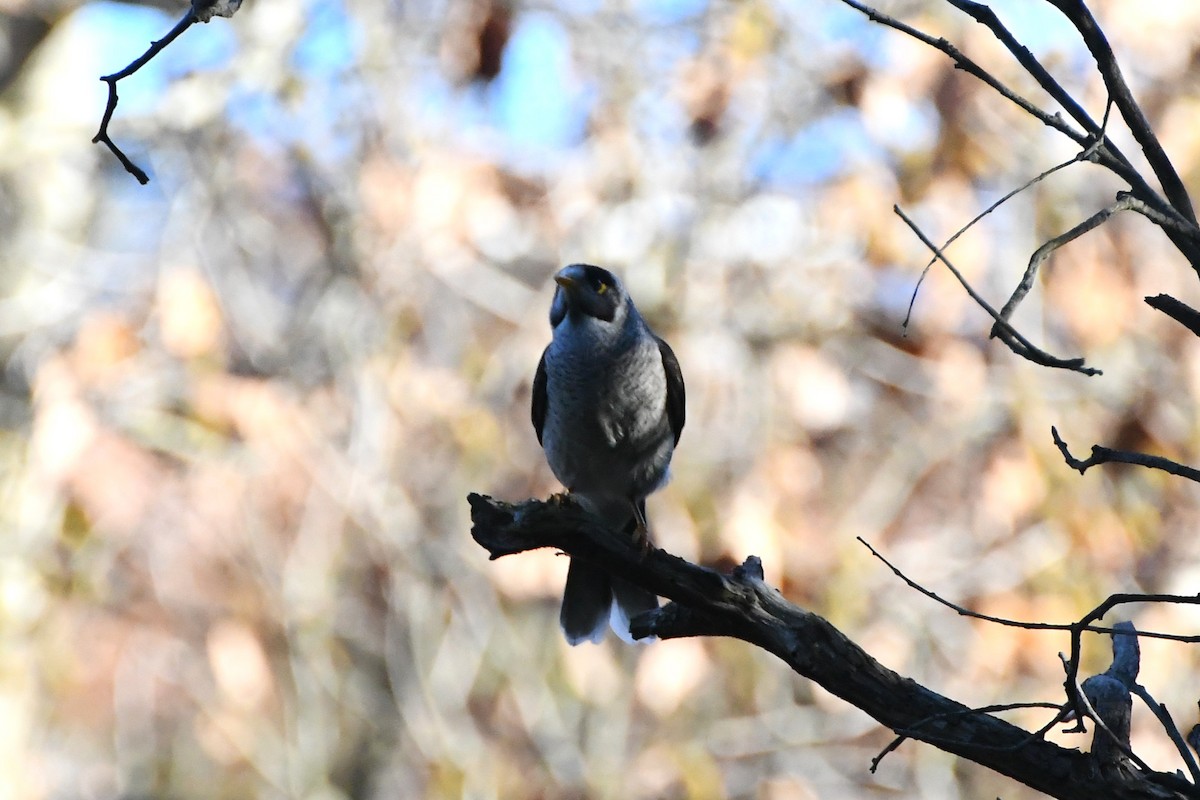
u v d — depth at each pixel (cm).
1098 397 1405
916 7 1354
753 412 1327
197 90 1461
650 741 1472
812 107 1401
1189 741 552
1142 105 1372
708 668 1349
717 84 1377
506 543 612
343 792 1563
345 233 1423
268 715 1452
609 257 1380
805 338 1365
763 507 1269
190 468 1323
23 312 1411
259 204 1502
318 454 1366
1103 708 514
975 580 1372
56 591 1305
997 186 1393
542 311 1393
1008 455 1359
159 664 1387
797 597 1294
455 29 1415
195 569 1331
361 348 1397
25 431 1358
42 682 1325
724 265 1377
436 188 1368
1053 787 517
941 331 1355
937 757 1486
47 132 1488
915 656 1354
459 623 1484
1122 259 1355
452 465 1431
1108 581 1367
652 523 1274
